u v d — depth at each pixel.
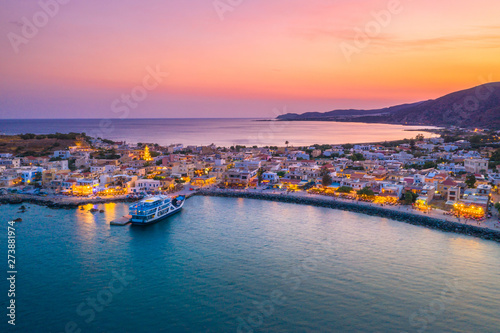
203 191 193.88
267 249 107.25
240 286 84.06
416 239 115.75
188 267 94.56
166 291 81.69
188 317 71.75
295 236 119.38
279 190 197.00
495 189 176.38
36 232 121.75
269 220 139.38
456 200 156.88
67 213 147.38
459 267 94.19
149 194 175.75
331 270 92.44
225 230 126.56
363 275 89.69
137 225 132.00
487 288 83.00
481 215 132.88
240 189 199.88
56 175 195.38
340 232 123.38
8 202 163.00
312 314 72.38
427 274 90.06
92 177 195.88
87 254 102.94
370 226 130.62
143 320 70.69
